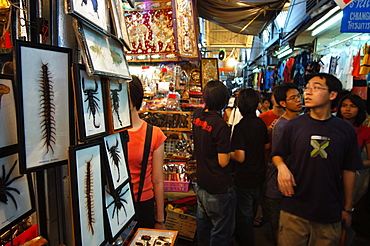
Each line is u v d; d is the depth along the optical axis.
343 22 2.34
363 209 2.67
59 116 0.66
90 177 0.72
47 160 0.63
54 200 0.78
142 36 3.47
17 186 0.63
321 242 1.46
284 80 5.63
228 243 1.88
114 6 0.89
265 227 2.96
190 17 3.36
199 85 3.75
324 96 1.40
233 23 5.38
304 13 4.67
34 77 0.60
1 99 0.58
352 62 3.31
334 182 1.42
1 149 0.58
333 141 1.40
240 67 12.30
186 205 2.74
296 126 1.53
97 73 0.69
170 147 3.08
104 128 0.80
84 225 0.68
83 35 0.67
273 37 7.35
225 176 1.81
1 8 0.73
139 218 1.43
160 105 3.06
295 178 1.51
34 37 0.73
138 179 1.44
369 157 2.17
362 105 2.16
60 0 0.75
